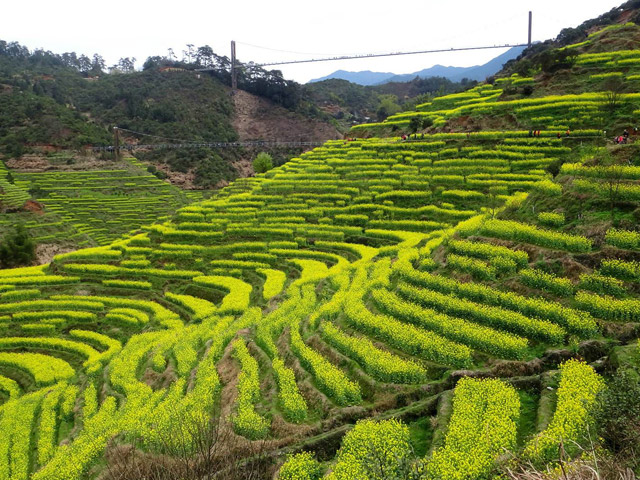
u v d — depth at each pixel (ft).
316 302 132.98
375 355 84.69
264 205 233.76
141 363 131.64
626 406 45.70
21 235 236.84
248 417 76.74
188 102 522.88
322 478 60.29
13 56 648.38
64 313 173.17
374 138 288.30
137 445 81.05
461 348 80.89
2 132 385.29
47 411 116.67
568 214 109.29
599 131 193.67
